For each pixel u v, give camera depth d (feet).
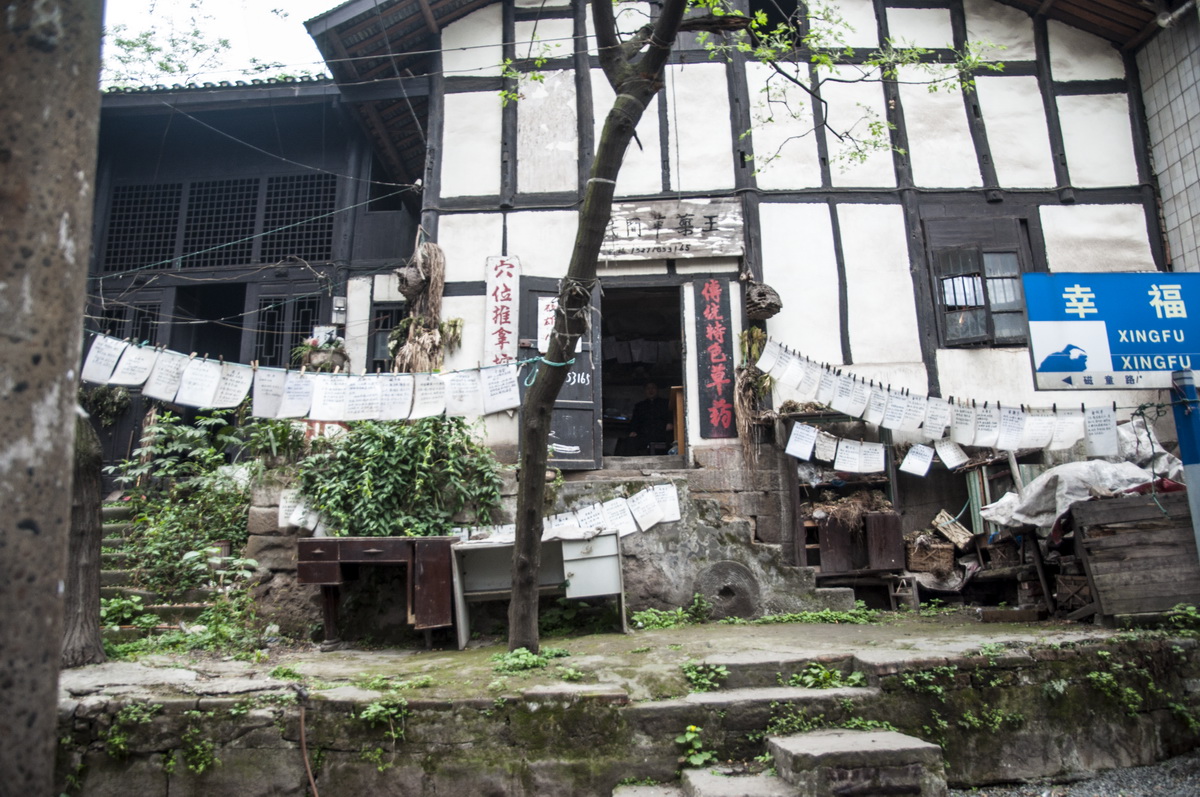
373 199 41.04
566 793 16.51
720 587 26.53
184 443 32.40
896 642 20.35
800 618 25.93
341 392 22.99
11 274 8.10
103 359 20.99
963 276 33.65
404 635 24.67
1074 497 22.54
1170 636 19.38
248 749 16.96
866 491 30.66
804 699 17.26
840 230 33.88
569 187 34.53
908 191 34.24
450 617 23.35
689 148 34.42
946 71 35.58
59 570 8.18
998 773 17.33
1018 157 35.04
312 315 39.86
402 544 23.72
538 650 20.10
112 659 20.67
